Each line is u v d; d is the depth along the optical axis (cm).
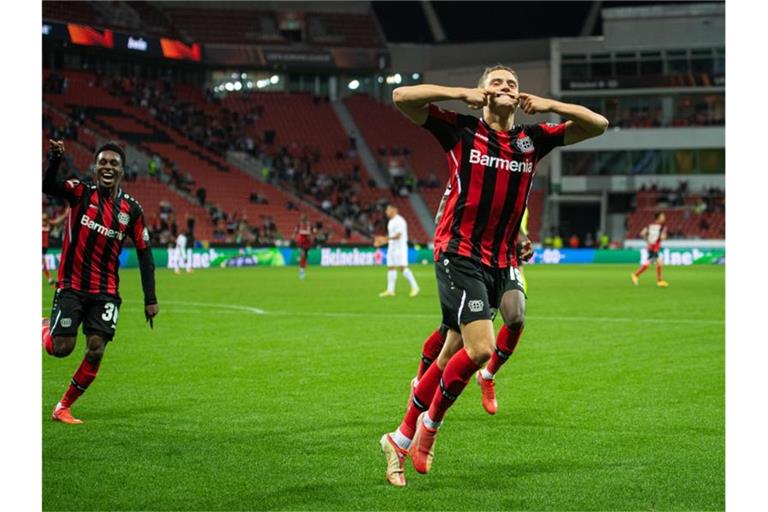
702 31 5231
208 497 503
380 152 5362
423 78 5734
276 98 5550
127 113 4738
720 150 5256
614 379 898
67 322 667
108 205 679
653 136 5306
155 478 540
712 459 584
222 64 5212
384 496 507
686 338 1241
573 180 5391
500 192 548
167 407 755
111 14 4950
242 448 614
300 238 2881
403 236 2072
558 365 990
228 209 4550
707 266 4153
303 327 1381
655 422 697
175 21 5297
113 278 692
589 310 1689
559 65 5375
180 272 3359
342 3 5678
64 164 3966
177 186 4406
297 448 614
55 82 4531
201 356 1059
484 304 537
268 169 4856
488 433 662
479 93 535
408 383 875
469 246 553
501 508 486
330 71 5459
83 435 651
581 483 532
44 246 2492
